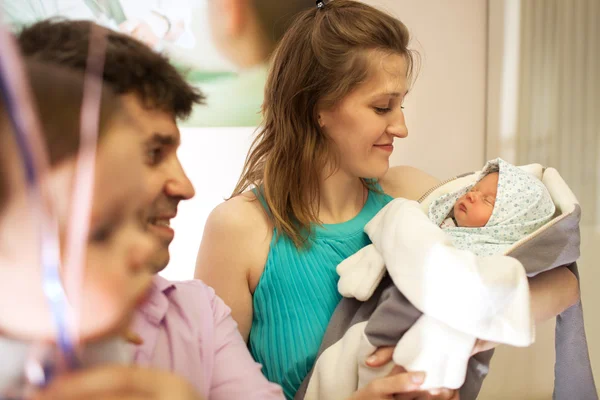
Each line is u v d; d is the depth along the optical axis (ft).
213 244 3.27
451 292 2.47
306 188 3.31
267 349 3.14
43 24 1.34
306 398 2.89
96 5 4.46
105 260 1.04
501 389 5.77
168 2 4.72
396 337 2.66
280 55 3.38
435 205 3.73
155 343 1.94
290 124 3.27
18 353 0.90
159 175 1.34
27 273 0.89
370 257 3.05
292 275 3.16
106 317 1.02
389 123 3.09
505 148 5.22
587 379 3.33
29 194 0.86
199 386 1.96
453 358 2.46
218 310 2.28
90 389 0.77
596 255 5.50
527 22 5.02
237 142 5.08
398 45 3.03
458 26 5.16
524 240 2.82
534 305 2.79
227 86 4.94
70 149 0.96
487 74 5.25
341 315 3.04
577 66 5.13
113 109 1.16
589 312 5.63
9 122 0.85
